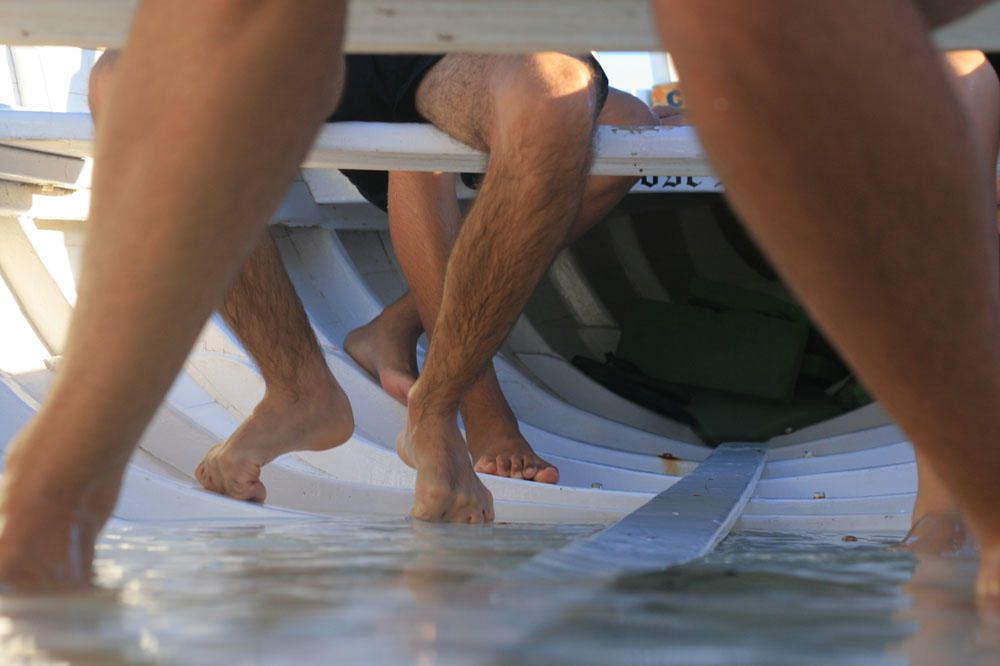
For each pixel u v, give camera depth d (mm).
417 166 8422
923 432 2277
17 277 10359
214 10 2459
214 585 2516
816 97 1903
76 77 12211
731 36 1892
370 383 10828
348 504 8148
